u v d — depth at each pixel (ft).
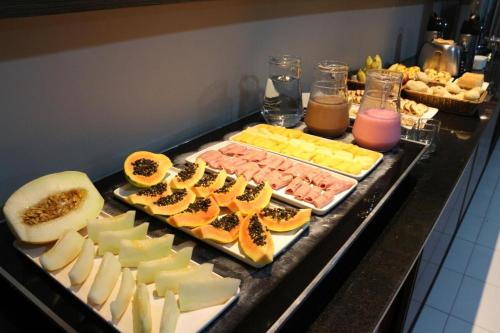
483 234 6.98
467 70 7.40
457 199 4.97
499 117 9.01
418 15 8.23
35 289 1.97
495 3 11.44
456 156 4.19
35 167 2.65
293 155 3.25
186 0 2.95
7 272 2.07
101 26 2.71
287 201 2.71
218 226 2.32
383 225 3.07
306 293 2.01
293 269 2.16
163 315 1.70
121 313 1.76
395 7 7.08
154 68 3.17
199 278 1.93
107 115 2.96
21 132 2.51
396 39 7.59
